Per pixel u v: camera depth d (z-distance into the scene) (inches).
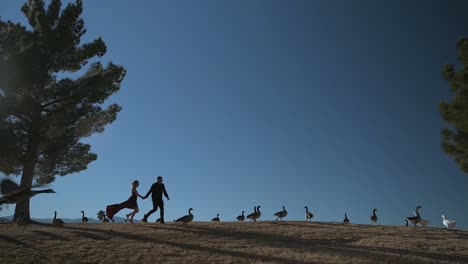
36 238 699.4
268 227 909.2
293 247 701.9
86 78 1205.1
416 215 1075.9
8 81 1079.0
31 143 1109.7
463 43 1122.0
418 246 749.9
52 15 1258.6
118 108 1376.7
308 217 1242.6
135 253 621.0
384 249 708.0
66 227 845.2
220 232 810.8
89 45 1270.9
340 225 1016.2
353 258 623.5
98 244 669.9
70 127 1212.5
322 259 611.5
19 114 1131.9
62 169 1262.3
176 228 835.4
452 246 757.9
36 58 1115.9
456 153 1082.1
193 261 586.9
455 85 1121.4
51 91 1152.8
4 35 1147.9
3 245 641.6
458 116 1075.3
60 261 571.5
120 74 1327.5
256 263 580.1
